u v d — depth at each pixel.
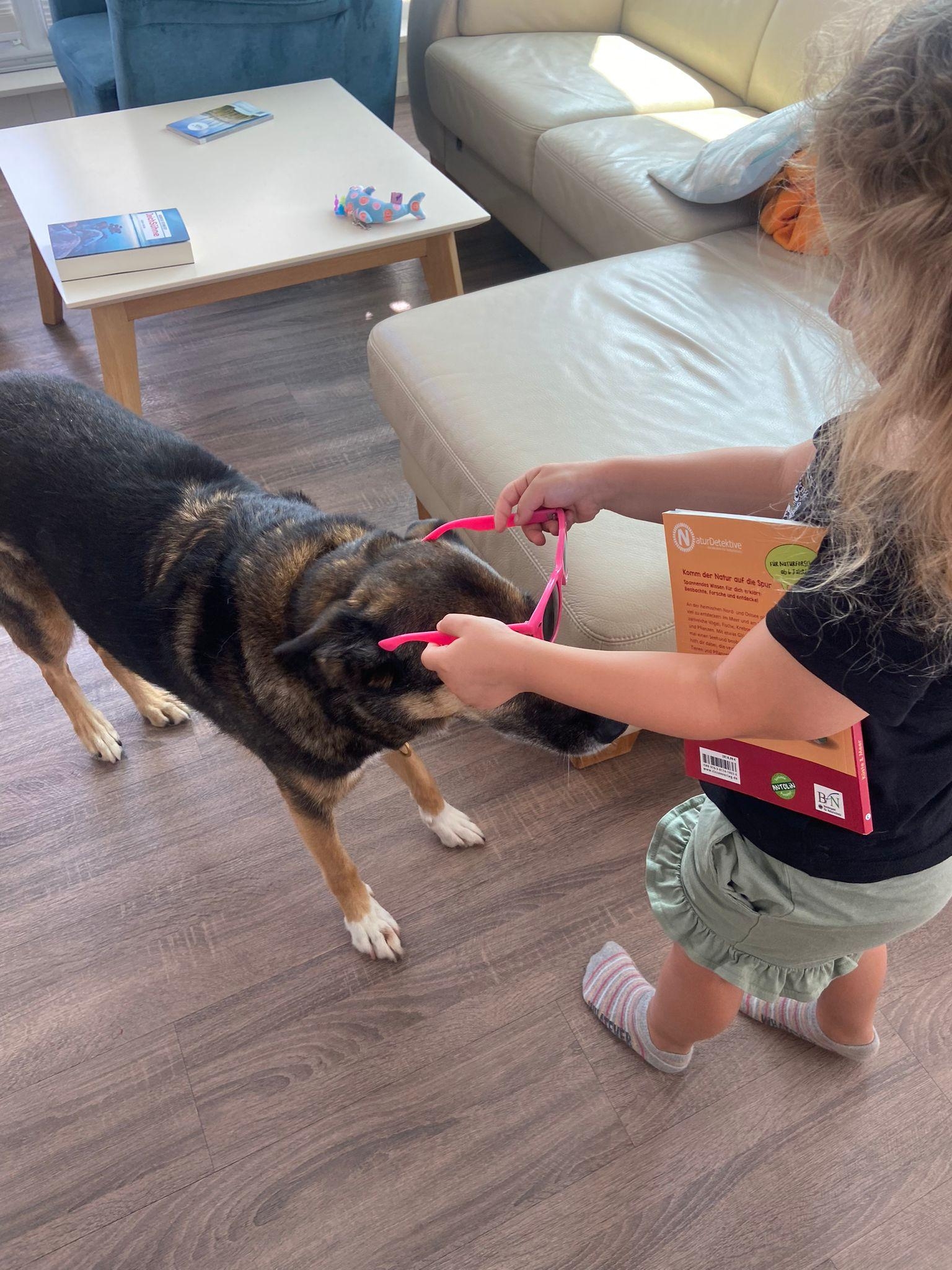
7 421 1.62
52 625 1.80
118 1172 1.47
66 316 3.25
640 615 1.58
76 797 1.96
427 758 2.03
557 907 1.79
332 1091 1.56
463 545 1.38
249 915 1.78
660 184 2.63
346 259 2.53
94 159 2.77
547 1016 1.64
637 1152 1.49
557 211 2.96
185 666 1.46
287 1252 1.39
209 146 2.86
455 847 1.87
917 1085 1.55
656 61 3.35
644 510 1.18
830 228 0.61
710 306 2.16
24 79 4.30
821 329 0.73
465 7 3.41
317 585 1.33
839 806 0.91
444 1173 1.47
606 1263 1.38
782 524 0.77
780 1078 1.56
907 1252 1.39
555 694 0.88
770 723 0.76
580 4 3.51
